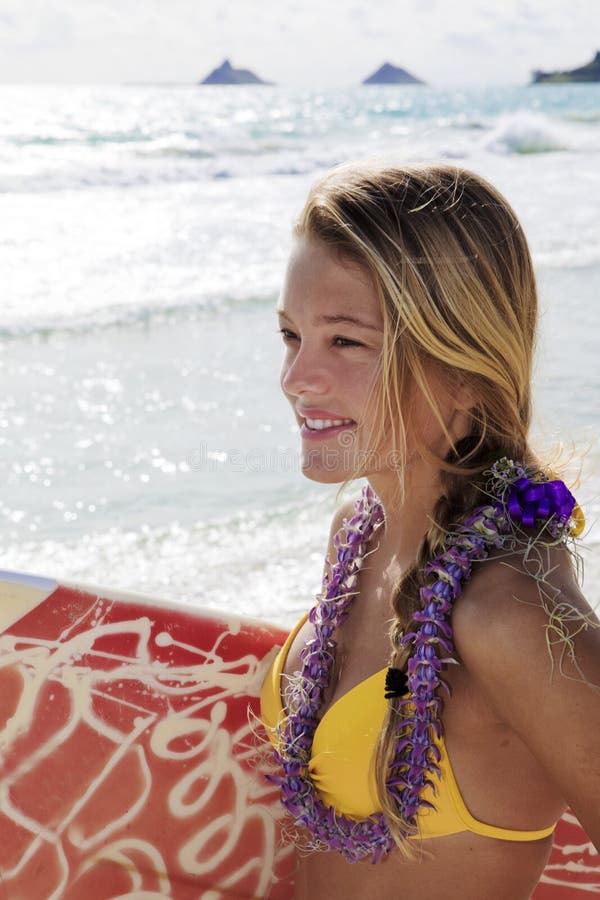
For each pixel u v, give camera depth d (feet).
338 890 4.91
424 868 4.50
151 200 60.13
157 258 41.98
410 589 4.39
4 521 16.26
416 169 4.34
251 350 27.91
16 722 5.66
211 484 17.99
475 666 4.03
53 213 53.67
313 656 5.00
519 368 4.36
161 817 5.84
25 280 36.65
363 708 4.60
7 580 5.60
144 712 5.79
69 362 26.37
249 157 82.74
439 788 4.29
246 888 5.99
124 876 5.82
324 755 4.73
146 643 5.80
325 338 4.41
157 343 28.60
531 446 5.10
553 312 28.07
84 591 5.73
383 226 4.19
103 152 80.02
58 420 21.56
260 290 35.83
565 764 3.83
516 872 4.45
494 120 122.93
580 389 19.72
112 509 16.88
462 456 4.50
